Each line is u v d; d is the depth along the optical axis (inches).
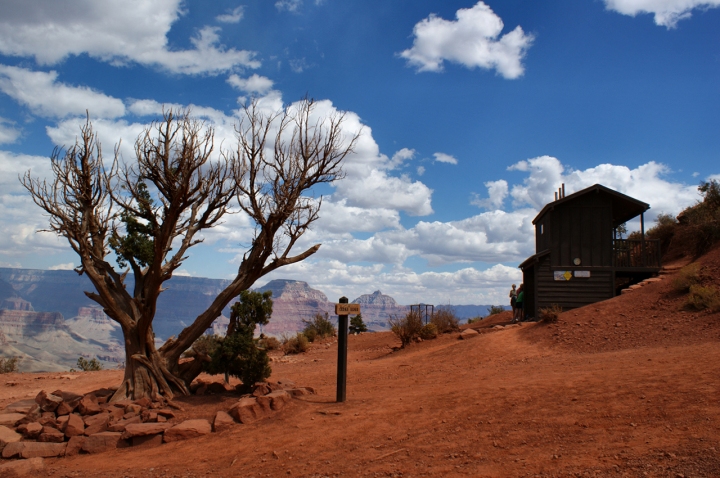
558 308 916.0
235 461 341.7
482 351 755.4
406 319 1003.9
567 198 999.6
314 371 783.1
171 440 403.9
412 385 558.6
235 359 513.3
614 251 1025.5
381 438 355.3
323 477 295.1
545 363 619.5
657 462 247.3
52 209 506.3
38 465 357.7
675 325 697.6
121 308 507.8
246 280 528.7
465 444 320.5
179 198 460.8
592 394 388.2
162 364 509.0
